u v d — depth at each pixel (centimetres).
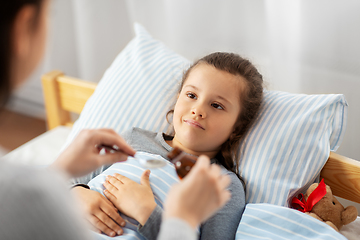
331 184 105
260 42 147
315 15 129
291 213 87
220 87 102
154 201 88
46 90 147
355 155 138
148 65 129
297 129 102
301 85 142
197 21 156
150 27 170
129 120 121
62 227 41
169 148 109
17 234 39
